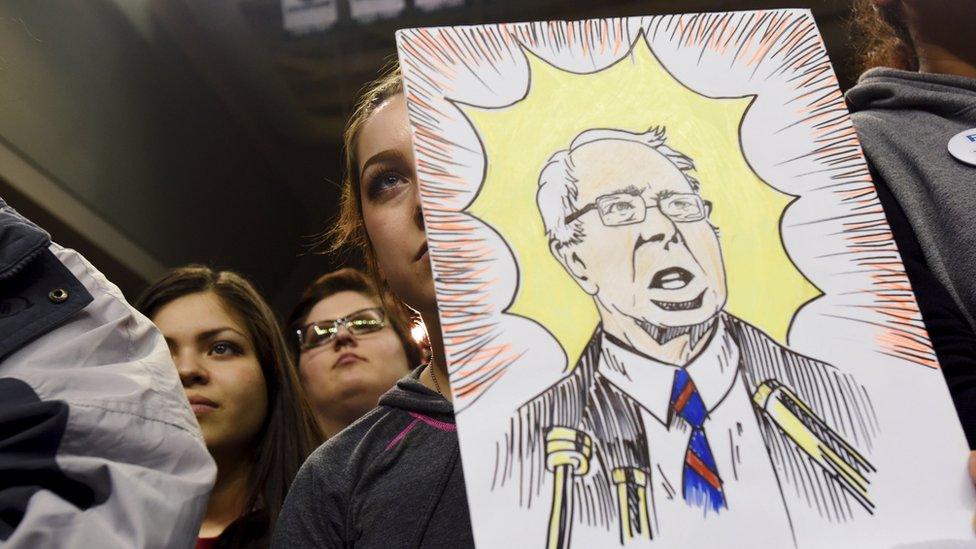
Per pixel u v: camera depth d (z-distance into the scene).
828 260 0.95
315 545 1.12
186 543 1.08
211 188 4.91
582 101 1.01
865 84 1.34
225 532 1.79
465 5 4.61
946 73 1.35
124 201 4.21
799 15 1.08
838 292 0.93
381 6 4.62
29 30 3.70
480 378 0.87
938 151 1.20
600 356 0.89
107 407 1.09
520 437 0.85
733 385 0.88
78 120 3.98
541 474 0.83
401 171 1.22
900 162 1.22
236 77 4.94
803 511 0.83
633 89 1.03
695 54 1.05
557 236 0.94
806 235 0.96
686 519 0.82
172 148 4.62
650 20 1.07
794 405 0.88
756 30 1.07
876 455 0.86
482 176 0.96
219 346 1.99
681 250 0.94
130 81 4.37
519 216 0.94
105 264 4.12
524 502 0.82
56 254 1.25
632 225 0.95
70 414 1.06
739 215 0.96
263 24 4.71
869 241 0.96
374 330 2.37
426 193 0.94
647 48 1.05
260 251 5.27
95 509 1.03
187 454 1.14
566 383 0.87
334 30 4.75
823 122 1.02
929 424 0.87
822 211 0.97
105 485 1.05
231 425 1.91
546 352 0.88
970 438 0.94
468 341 0.88
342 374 2.32
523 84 1.01
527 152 0.98
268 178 5.48
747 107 1.03
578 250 0.93
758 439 0.86
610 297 0.91
